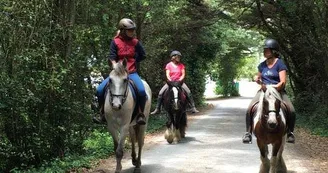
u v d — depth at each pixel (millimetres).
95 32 10633
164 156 10859
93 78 11453
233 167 9438
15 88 8430
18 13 8688
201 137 14586
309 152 11578
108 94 8172
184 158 10555
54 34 9578
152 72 21172
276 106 7129
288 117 7879
